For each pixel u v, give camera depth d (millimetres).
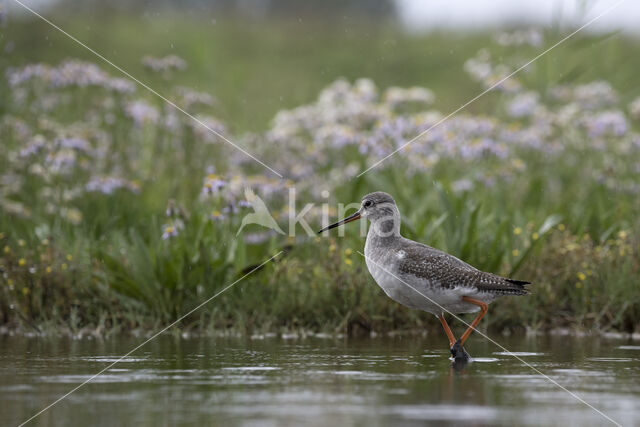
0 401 8172
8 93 17844
